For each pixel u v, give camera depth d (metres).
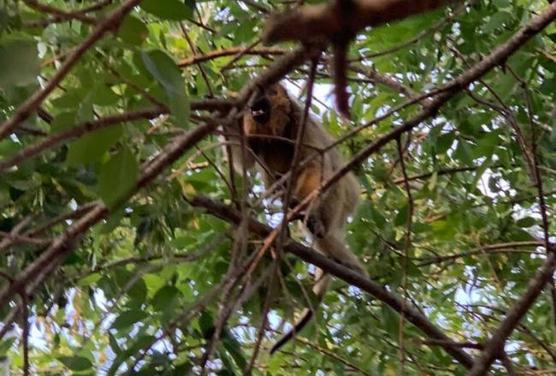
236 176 8.29
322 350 9.60
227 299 6.25
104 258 8.11
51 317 8.93
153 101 4.47
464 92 7.70
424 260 9.88
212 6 9.31
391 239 9.35
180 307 7.57
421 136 10.61
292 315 6.95
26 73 4.11
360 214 9.42
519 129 7.20
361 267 9.80
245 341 9.65
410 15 2.22
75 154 4.38
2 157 6.49
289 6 5.88
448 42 8.87
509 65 7.38
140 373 6.66
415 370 9.31
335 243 9.98
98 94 4.49
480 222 10.08
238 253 6.55
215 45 9.52
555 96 8.05
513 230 10.10
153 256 7.50
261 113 9.93
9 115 6.07
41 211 6.64
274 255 6.55
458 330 11.68
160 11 4.22
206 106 5.20
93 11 4.45
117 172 4.45
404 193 10.16
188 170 8.37
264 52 7.41
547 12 6.18
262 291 7.53
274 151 10.20
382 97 9.62
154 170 5.20
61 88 5.57
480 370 6.68
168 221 7.32
